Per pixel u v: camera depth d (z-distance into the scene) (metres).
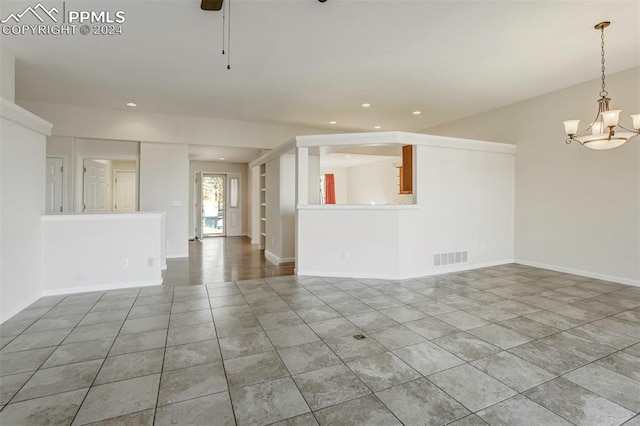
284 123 7.11
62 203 5.85
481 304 3.54
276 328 2.90
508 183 5.68
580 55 3.85
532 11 2.94
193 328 2.90
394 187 10.12
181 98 5.39
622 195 4.38
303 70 4.26
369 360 2.33
